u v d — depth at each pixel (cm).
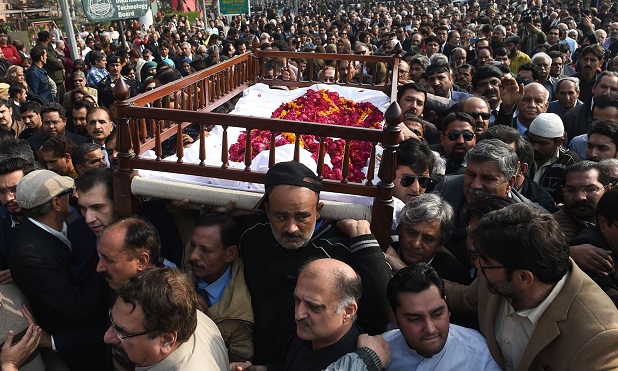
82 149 400
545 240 182
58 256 281
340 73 718
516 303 199
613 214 243
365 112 499
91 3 996
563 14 1555
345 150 259
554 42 1087
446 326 207
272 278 254
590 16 1480
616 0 2155
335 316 205
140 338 196
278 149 324
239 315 257
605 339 177
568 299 189
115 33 1597
